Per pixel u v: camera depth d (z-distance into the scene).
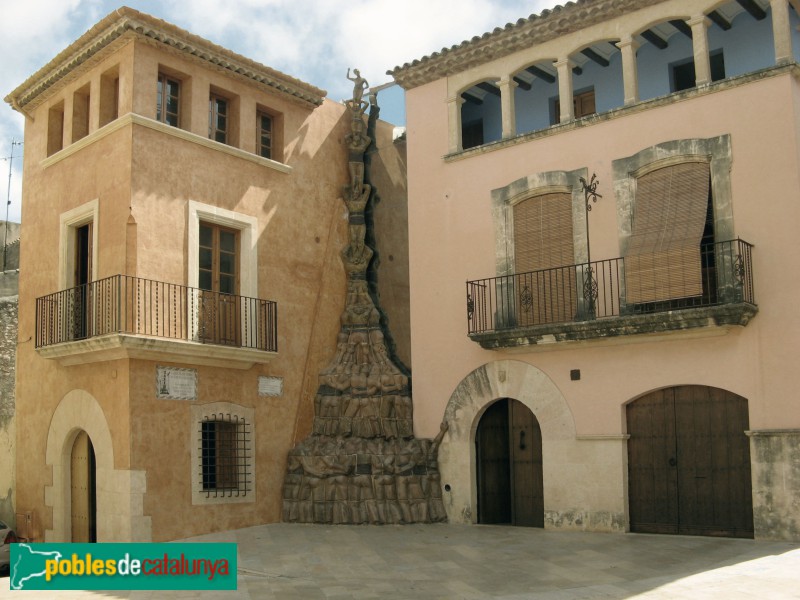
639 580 11.67
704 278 15.82
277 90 19.95
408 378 19.89
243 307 18.48
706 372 15.58
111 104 18.25
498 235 18.48
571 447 16.98
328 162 21.30
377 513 18.22
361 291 21.03
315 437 19.47
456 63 19.53
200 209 18.02
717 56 17.80
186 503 17.00
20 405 19.31
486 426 18.91
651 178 16.55
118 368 16.67
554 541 15.47
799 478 14.33
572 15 17.53
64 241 18.50
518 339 17.42
